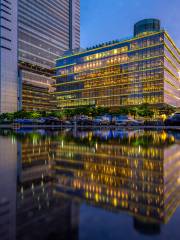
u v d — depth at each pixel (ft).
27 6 473.26
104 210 9.85
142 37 374.22
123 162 21.90
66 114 302.86
